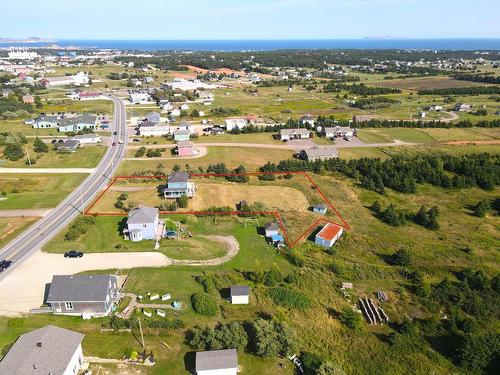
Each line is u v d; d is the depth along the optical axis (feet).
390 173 363.97
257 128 524.11
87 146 449.06
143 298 193.57
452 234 276.00
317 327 185.16
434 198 335.88
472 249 254.47
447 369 166.81
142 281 207.51
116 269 217.77
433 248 256.32
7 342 161.27
